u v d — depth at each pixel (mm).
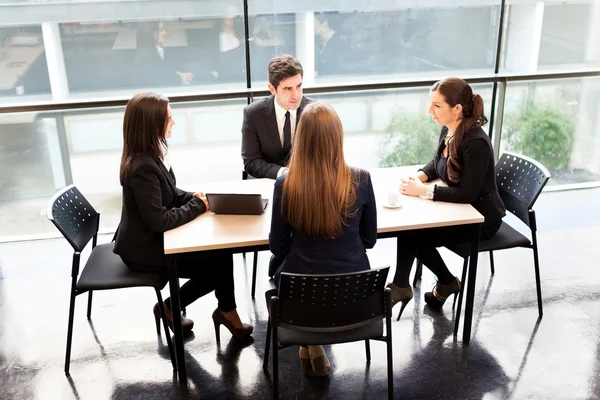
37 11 3633
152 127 2479
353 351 2844
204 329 3023
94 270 2670
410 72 4188
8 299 3291
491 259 3457
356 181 2246
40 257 3756
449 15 4051
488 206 2797
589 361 2742
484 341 2895
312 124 2094
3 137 3828
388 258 3654
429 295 3186
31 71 3750
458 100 2703
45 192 4047
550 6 4086
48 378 2686
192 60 3906
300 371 2715
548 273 3467
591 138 4527
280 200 2215
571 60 4270
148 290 3383
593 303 3180
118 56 3828
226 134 4094
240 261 3652
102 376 2693
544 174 2809
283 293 2156
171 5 3760
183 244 2357
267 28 3910
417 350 2844
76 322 3086
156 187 2475
